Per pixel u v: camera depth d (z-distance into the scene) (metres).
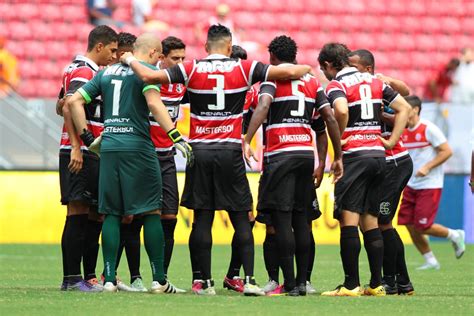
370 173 28.39
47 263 41.62
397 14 79.06
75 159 27.67
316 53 75.88
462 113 57.50
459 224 57.97
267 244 29.97
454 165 57.81
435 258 45.59
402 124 28.95
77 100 27.61
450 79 68.69
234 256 30.77
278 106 27.61
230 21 73.12
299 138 27.70
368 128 28.55
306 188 27.98
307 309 23.89
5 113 54.72
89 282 29.69
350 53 29.80
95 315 22.25
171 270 39.19
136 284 29.53
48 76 70.19
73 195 28.33
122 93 27.38
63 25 72.50
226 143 27.22
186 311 23.06
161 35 72.38
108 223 27.72
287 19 77.06
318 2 78.25
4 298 25.84
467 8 80.19
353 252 28.23
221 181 27.27
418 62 77.38
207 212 27.72
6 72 67.50
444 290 31.97
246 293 27.06
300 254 27.98
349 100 28.42
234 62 27.41
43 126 55.03
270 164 27.64
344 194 28.34
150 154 27.47
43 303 24.59
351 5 78.44
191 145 27.38
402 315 23.02
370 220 28.86
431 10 79.56
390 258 29.77
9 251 48.16
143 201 27.33
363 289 30.31
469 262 46.16
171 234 30.91
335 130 27.81
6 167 54.09
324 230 55.59
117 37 29.73
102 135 27.55
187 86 27.23
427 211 43.00
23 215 53.88
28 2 73.12
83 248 29.20
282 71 27.33
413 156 43.88
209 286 27.84
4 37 71.38
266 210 28.14
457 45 78.62
